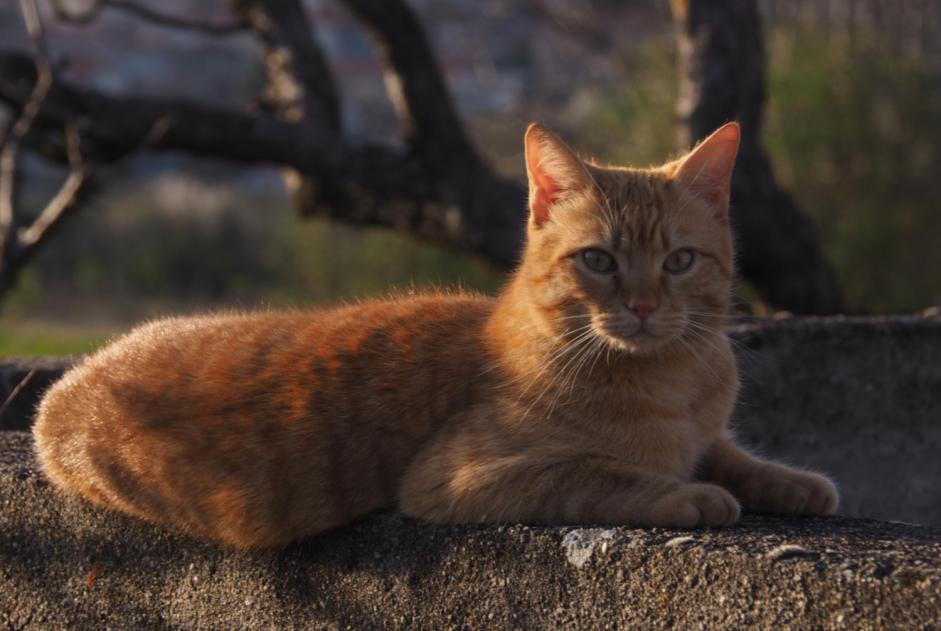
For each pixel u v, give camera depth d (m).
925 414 5.07
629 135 14.50
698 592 2.54
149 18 7.58
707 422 3.43
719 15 7.85
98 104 7.43
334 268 15.66
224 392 3.39
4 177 6.86
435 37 33.59
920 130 13.73
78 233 21.97
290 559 3.20
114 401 3.48
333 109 8.53
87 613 3.49
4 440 4.04
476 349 3.41
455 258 14.45
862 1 16.41
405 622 3.00
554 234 3.44
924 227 13.48
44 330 13.20
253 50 38.75
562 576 2.75
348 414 3.30
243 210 23.69
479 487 3.05
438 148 8.28
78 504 3.48
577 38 15.99
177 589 3.35
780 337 4.85
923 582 2.30
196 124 7.69
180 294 21.62
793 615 2.42
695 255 3.42
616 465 3.08
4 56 7.29
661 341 3.25
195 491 3.29
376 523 3.12
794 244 8.27
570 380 3.25
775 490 3.23
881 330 5.00
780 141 13.43
